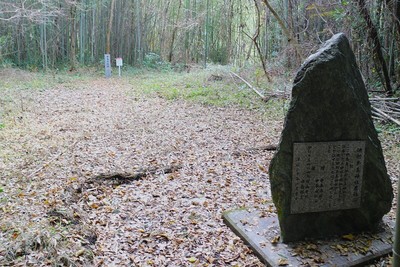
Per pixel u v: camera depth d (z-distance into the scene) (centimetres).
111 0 2011
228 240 343
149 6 2242
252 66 1523
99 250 322
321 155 316
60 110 920
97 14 2025
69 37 1962
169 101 1070
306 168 315
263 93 1070
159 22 2408
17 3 1584
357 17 877
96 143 646
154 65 2172
